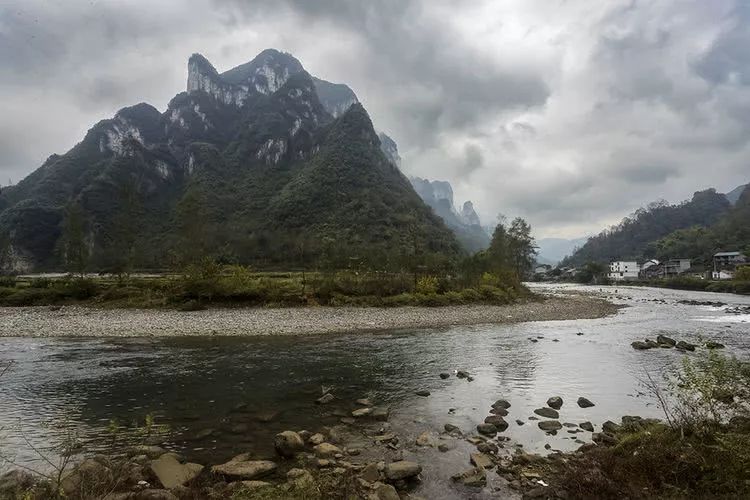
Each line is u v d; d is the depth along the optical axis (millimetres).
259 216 150000
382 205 139000
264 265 97312
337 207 140125
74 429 12766
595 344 26797
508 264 75562
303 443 11367
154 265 93562
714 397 9281
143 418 13781
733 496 7203
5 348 26156
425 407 15039
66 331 32250
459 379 18781
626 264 148750
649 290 98750
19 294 49000
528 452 11148
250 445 11648
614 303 60688
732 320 39938
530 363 21594
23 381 18344
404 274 57562
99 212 144250
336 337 30500
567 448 11422
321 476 9258
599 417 13828
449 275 62812
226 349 25812
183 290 47469
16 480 8516
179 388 17328
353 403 15500
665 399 15422
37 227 142000
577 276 154750
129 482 8898
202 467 9945
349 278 53031
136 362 22156
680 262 130875
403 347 26422
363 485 8883
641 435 9906
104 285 52656
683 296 77375
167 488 8664
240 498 8023
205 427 13023
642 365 20719
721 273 105125
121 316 39500
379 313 43375
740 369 9562
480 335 31203
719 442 8273
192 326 34469
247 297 47562
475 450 11281
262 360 22688
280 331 32906
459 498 8734
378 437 12078
